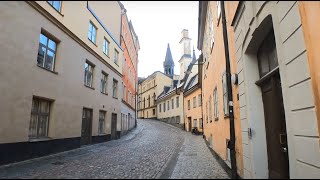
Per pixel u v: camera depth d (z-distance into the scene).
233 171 6.20
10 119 9.27
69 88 13.49
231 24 7.05
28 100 10.18
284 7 4.34
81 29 15.03
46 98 11.42
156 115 53.09
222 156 8.76
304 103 4.03
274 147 5.19
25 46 10.12
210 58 12.86
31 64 10.43
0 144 8.82
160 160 10.10
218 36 9.30
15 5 9.74
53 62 12.46
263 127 5.71
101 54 18.45
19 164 8.99
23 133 9.84
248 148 5.79
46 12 11.30
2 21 9.20
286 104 4.38
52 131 11.89
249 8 5.52
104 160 10.07
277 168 5.04
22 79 9.91
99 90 17.98
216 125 10.59
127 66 29.36
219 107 9.49
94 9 17.86
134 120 36.31
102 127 19.09
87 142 16.06
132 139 21.33
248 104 5.84
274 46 5.17
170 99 43.25
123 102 25.67
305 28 3.93
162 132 29.25
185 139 21.02
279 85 5.06
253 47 5.87
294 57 4.18
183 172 7.55
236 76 6.71
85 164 9.05
